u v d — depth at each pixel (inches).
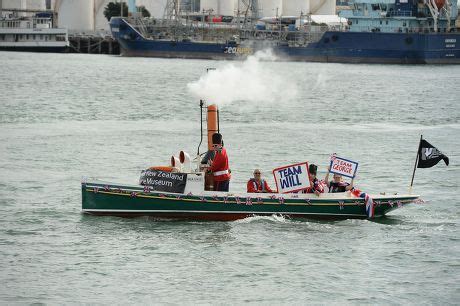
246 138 6363.2
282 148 5851.4
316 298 2687.0
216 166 3528.5
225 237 3299.7
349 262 3029.0
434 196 4217.5
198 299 2659.9
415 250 3186.5
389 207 3654.0
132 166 4972.9
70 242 3196.4
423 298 2699.3
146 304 2613.2
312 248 3186.5
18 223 3457.2
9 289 2706.7
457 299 2694.4
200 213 3503.9
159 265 2960.1
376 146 6092.5
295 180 3575.3
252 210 3526.1
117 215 3528.5
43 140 5954.7
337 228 3476.9
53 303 2603.3
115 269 2908.5
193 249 3139.8
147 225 3444.9
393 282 2834.6
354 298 2689.5
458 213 3821.4
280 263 3004.4
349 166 3678.6
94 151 5506.9
